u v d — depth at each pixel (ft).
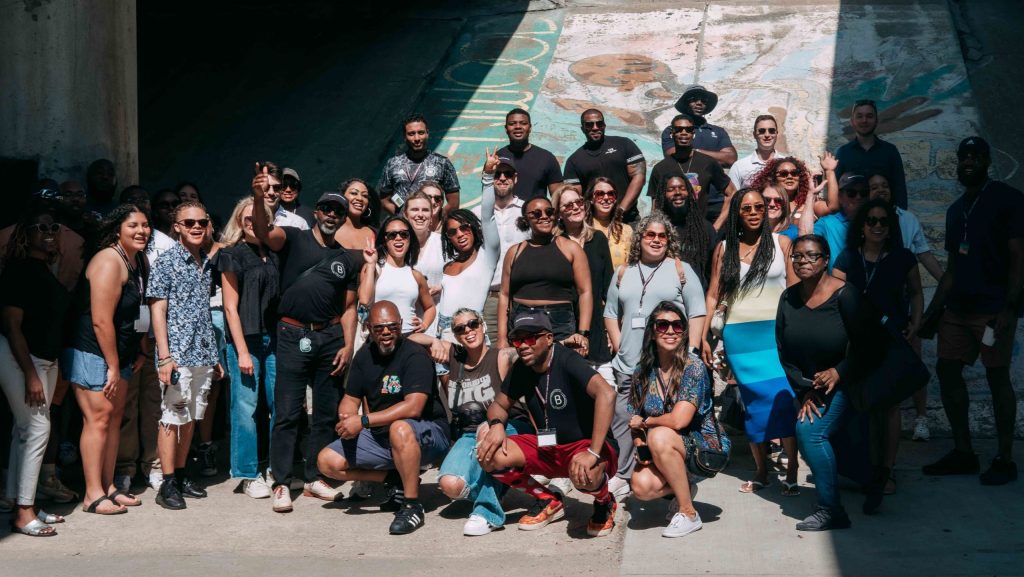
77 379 21.52
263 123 47.57
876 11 53.16
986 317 21.84
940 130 41.78
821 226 23.95
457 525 21.02
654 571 17.92
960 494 21.13
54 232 20.74
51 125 27.43
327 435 22.91
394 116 47.34
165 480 22.39
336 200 22.58
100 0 28.04
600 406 19.33
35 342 20.57
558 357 19.84
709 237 24.86
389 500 22.09
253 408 22.89
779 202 23.79
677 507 20.20
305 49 55.26
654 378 19.94
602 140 29.37
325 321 22.63
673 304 19.63
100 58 28.12
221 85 51.70
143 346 22.98
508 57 52.54
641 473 19.92
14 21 27.02
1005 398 21.71
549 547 19.66
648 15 55.77
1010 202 21.62
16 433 20.81
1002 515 19.90
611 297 23.11
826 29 51.65
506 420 20.34
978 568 17.51
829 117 43.68
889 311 21.90
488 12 58.34
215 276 23.39
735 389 23.31
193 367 22.25
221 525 21.26
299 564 19.06
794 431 21.03
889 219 21.66
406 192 28.78
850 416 19.47
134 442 23.65
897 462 23.25
